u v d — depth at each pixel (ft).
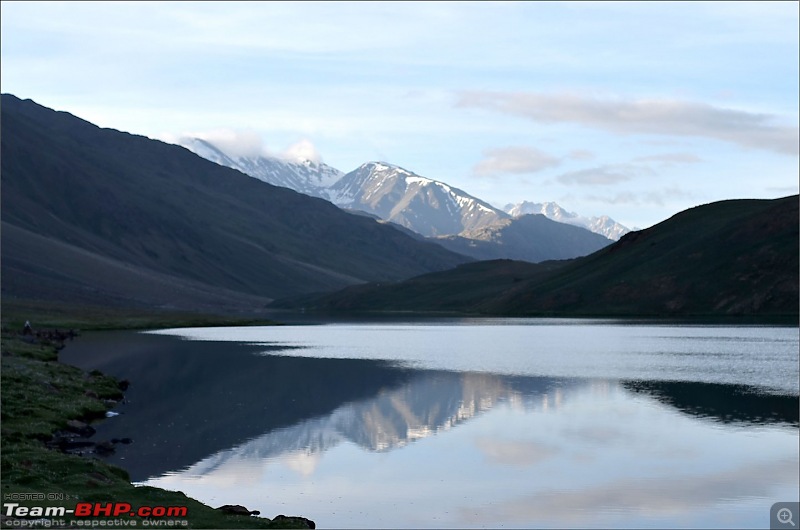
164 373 302.66
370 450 159.74
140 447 162.81
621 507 119.85
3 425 163.43
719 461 148.05
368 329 654.53
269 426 187.11
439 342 476.95
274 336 547.08
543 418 195.31
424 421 192.95
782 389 244.42
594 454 154.92
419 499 124.67
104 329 625.82
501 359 356.18
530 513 116.78
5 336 394.32
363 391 248.32
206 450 159.43
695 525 111.24
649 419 192.44
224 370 312.91
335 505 120.98
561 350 403.34
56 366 271.49
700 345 425.28
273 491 129.08
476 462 148.97
